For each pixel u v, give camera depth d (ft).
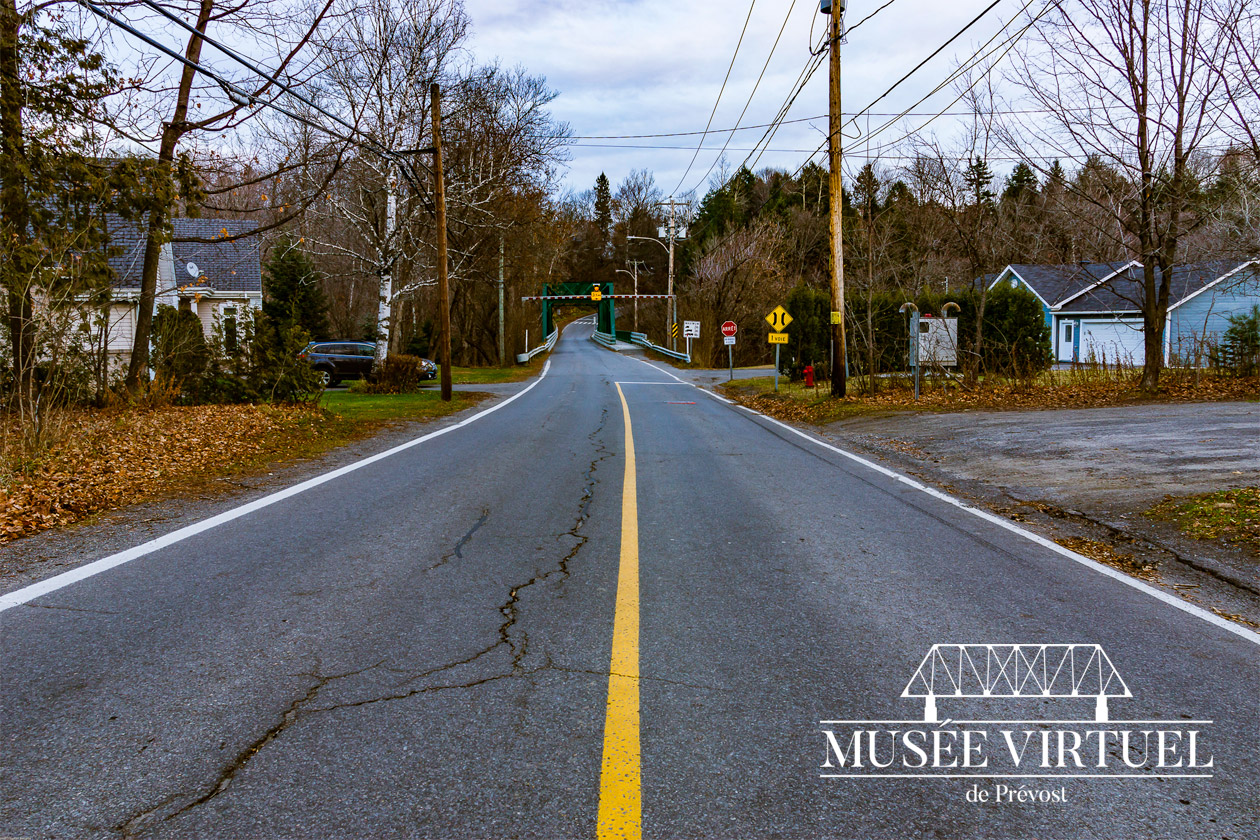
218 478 29.58
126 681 11.40
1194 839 7.92
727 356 162.61
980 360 67.72
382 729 10.03
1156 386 60.23
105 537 20.33
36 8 35.29
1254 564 18.19
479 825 8.04
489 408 66.90
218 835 7.82
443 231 70.69
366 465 33.40
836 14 59.06
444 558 18.48
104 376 48.11
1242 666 12.32
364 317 185.47
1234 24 48.67
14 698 10.82
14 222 36.04
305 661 12.21
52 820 8.04
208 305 91.76
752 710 10.70
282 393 54.80
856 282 97.76
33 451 29.96
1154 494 25.31
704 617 14.46
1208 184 58.70
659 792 8.68
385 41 74.54
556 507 24.66
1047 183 79.41
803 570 17.70
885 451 39.70
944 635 13.62
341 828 7.97
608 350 234.99
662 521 22.74
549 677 11.70
